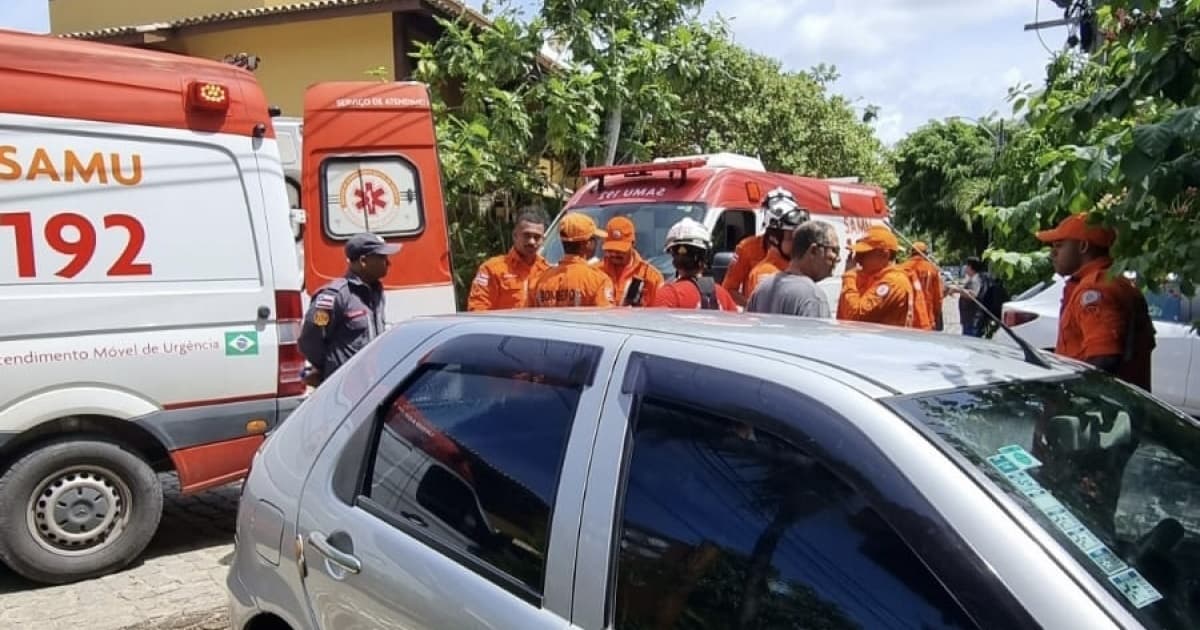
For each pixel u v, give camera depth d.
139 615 4.15
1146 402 2.15
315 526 2.50
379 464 2.48
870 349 2.04
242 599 2.82
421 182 7.51
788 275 4.32
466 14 13.49
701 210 7.63
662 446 1.88
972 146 24.48
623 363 2.05
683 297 4.64
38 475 4.35
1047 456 1.71
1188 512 1.76
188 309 4.68
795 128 17.44
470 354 2.46
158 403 4.61
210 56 14.79
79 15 16.17
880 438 1.60
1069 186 3.41
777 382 1.79
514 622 1.90
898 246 4.70
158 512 4.71
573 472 1.98
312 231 7.22
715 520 1.74
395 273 7.37
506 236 11.84
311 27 14.20
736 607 1.66
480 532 2.11
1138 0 3.00
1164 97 3.25
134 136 4.55
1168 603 1.48
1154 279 3.37
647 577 1.78
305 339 5.07
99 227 4.45
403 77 13.80
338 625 2.36
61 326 4.34
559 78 11.48
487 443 2.23
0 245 4.22
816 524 1.61
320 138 7.21
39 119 4.31
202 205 4.74
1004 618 1.36
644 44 11.90
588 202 8.44
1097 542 1.53
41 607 4.23
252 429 4.91
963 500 1.49
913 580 1.47
